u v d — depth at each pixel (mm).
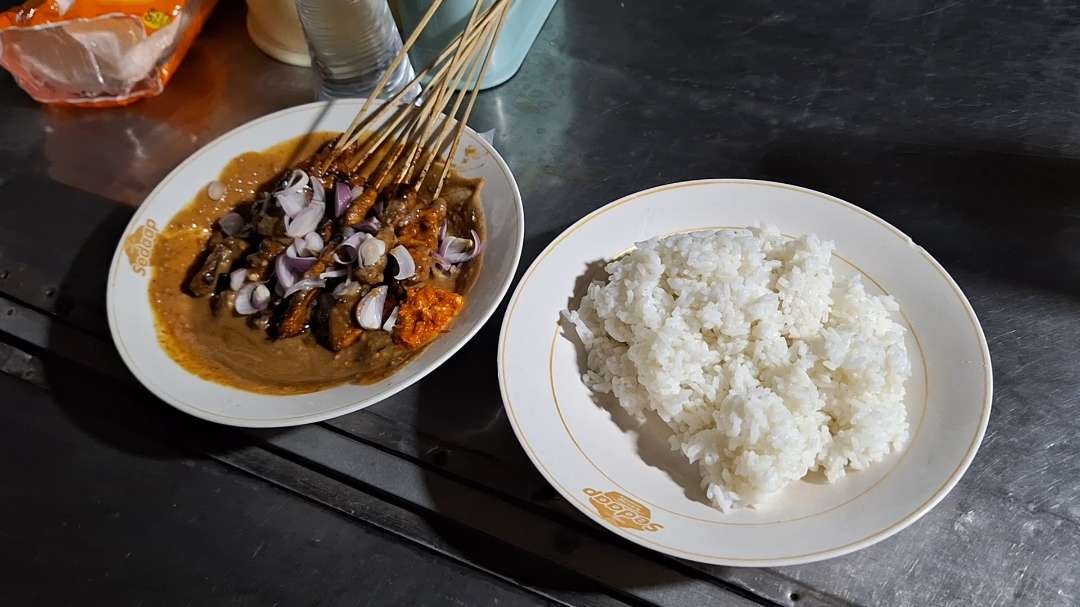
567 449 336
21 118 531
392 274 401
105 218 474
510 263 377
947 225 415
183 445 383
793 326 362
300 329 401
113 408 399
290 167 449
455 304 380
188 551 353
